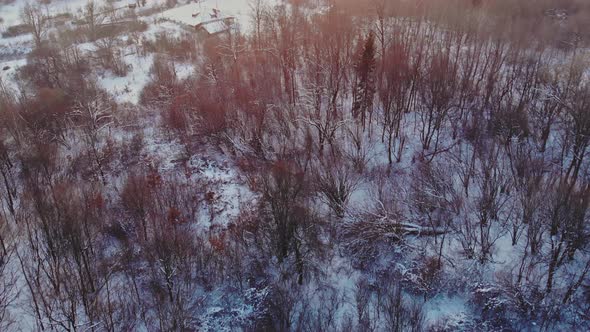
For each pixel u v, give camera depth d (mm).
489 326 26781
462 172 33969
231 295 28594
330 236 31359
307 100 39844
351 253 30672
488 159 33750
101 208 32250
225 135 39250
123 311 26734
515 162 33438
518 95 40688
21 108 41312
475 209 32156
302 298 28359
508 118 35969
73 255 27125
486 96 39469
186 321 26609
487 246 29000
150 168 37438
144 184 33656
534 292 27406
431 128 38438
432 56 41594
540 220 28688
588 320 26609
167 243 28688
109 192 34750
